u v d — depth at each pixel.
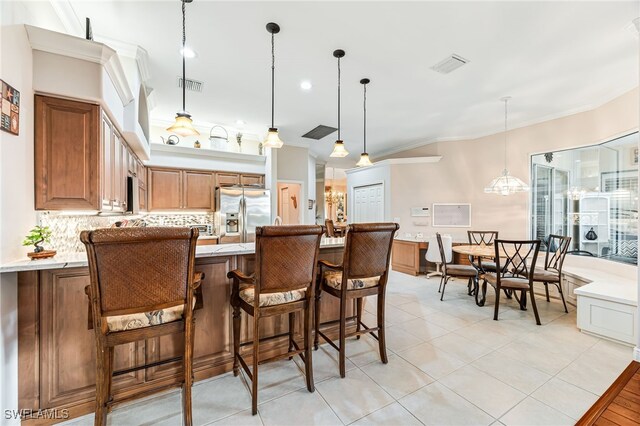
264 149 5.80
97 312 1.28
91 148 1.95
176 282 1.40
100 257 1.22
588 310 2.74
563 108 4.22
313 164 7.37
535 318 3.03
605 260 3.69
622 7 2.14
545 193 4.59
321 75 3.25
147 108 3.53
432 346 2.51
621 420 1.52
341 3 2.12
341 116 4.62
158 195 4.83
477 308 3.54
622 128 3.46
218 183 5.39
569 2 2.10
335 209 12.21
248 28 2.41
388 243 2.14
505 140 5.07
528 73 3.18
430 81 3.39
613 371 2.09
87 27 2.06
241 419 1.62
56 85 1.81
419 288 4.51
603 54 2.79
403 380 2.00
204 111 4.40
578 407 1.71
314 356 2.34
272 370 2.14
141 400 1.79
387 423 1.59
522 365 2.19
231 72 3.17
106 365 1.40
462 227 5.54
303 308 1.86
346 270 2.00
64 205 1.86
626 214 3.47
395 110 4.35
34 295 1.57
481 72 3.17
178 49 2.71
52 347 1.60
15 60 1.57
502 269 3.46
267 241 1.62
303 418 1.63
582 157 4.09
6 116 1.49
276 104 4.12
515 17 2.27
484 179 5.35
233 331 2.06
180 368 1.94
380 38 2.55
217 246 2.32
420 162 5.93
